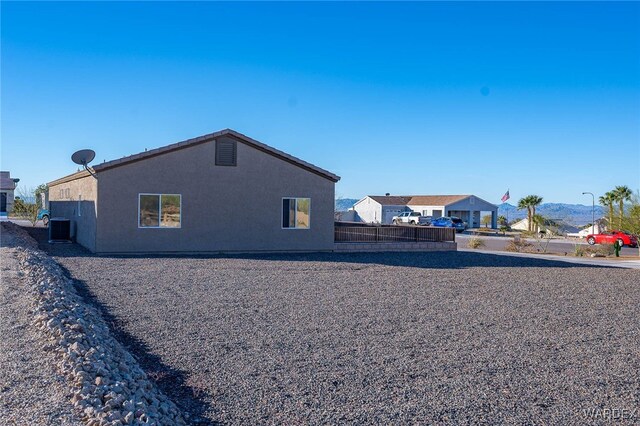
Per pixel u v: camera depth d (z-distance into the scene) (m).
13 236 27.53
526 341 9.94
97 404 5.84
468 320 11.63
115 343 8.69
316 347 9.16
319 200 26.05
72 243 27.98
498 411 6.58
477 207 72.50
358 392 7.10
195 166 23.97
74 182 28.97
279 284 15.98
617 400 7.02
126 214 22.97
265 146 24.88
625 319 12.22
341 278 17.62
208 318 11.17
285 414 6.36
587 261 27.64
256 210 24.94
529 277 19.47
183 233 23.81
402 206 76.62
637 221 35.47
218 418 6.23
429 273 19.64
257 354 8.70
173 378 7.55
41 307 10.12
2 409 5.71
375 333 10.23
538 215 53.16
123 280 15.89
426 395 7.05
